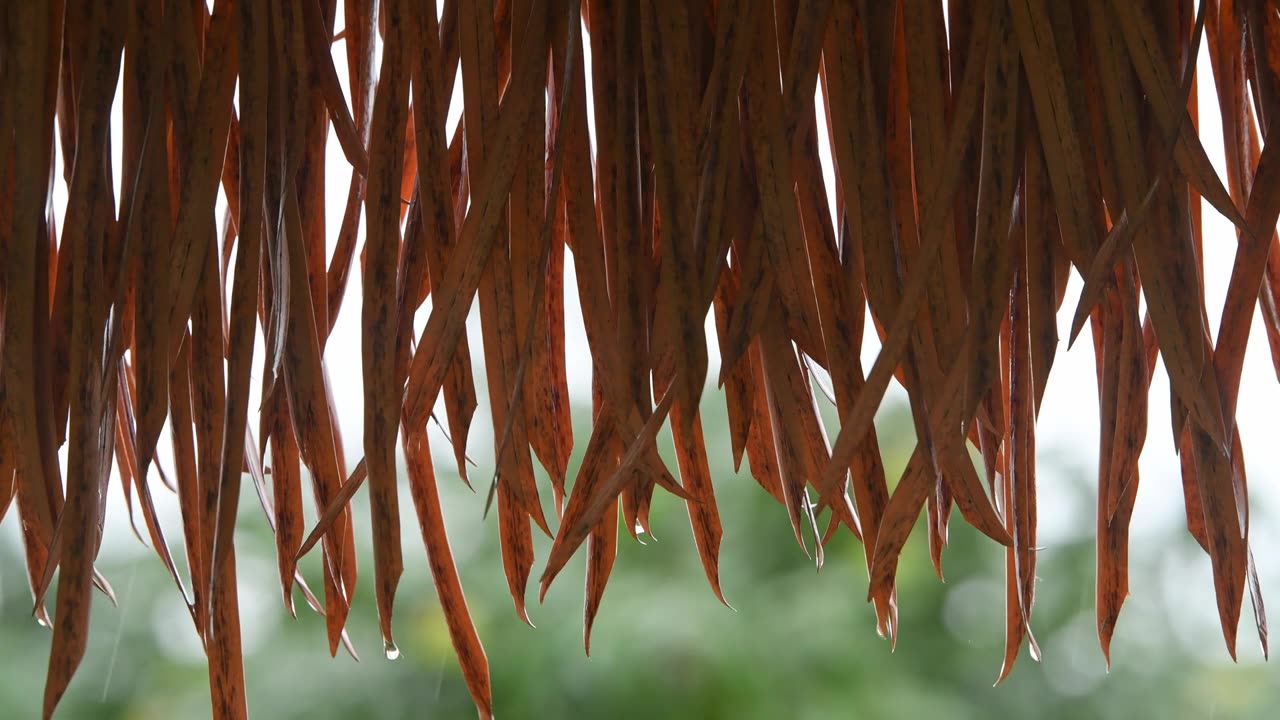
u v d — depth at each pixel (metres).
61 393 2.20
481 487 8.49
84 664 8.70
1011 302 2.19
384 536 2.15
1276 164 2.18
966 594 9.01
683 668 7.68
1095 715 8.87
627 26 2.19
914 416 2.13
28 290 2.19
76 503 2.16
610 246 2.19
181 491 2.19
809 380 2.22
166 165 2.18
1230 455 2.16
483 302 2.16
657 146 2.16
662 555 8.20
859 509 2.17
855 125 2.17
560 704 7.68
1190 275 2.15
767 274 2.16
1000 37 2.16
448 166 2.17
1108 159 2.16
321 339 2.20
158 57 2.20
